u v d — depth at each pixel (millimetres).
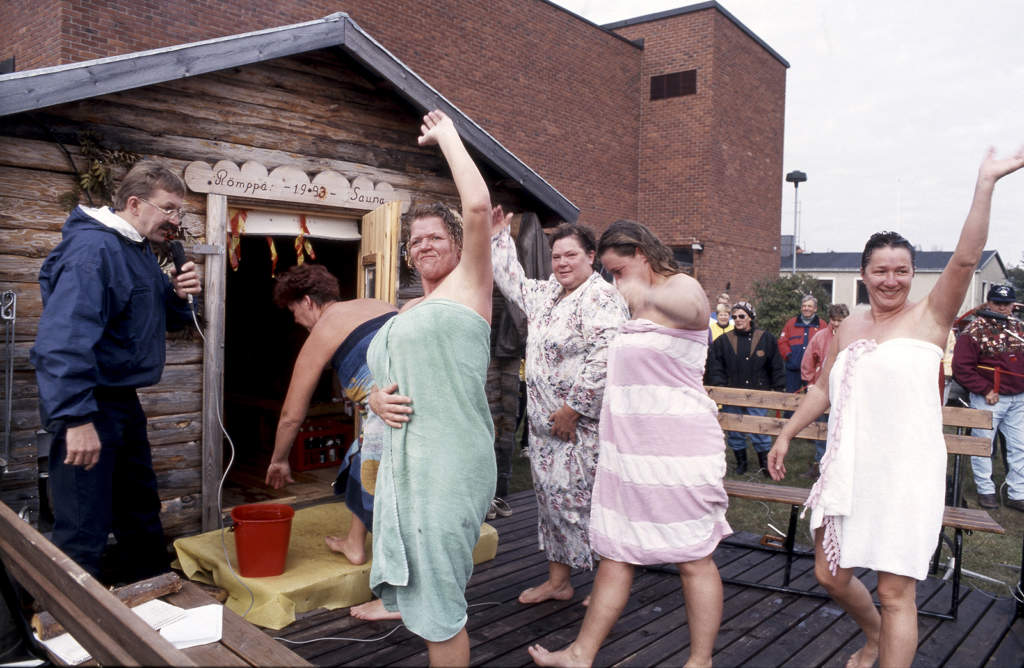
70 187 3480
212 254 3895
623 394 2541
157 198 2945
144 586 2682
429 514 2094
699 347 2512
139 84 3414
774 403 4125
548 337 3113
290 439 3084
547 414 3174
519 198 5566
